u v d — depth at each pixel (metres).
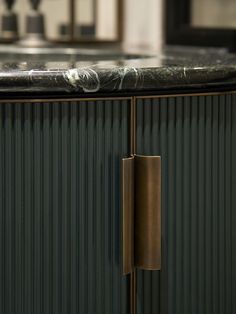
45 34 2.28
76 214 1.09
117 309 1.13
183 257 1.18
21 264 1.07
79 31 2.33
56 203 1.08
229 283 1.24
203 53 1.86
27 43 2.22
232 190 1.23
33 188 1.06
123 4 2.39
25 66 1.09
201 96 1.16
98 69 1.04
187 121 1.15
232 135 1.21
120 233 1.12
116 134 1.09
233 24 1.92
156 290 1.16
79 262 1.10
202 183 1.18
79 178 1.08
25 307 1.08
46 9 2.28
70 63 1.19
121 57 1.91
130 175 1.10
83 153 1.08
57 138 1.06
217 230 1.21
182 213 1.17
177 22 2.16
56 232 1.08
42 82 1.00
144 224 1.11
